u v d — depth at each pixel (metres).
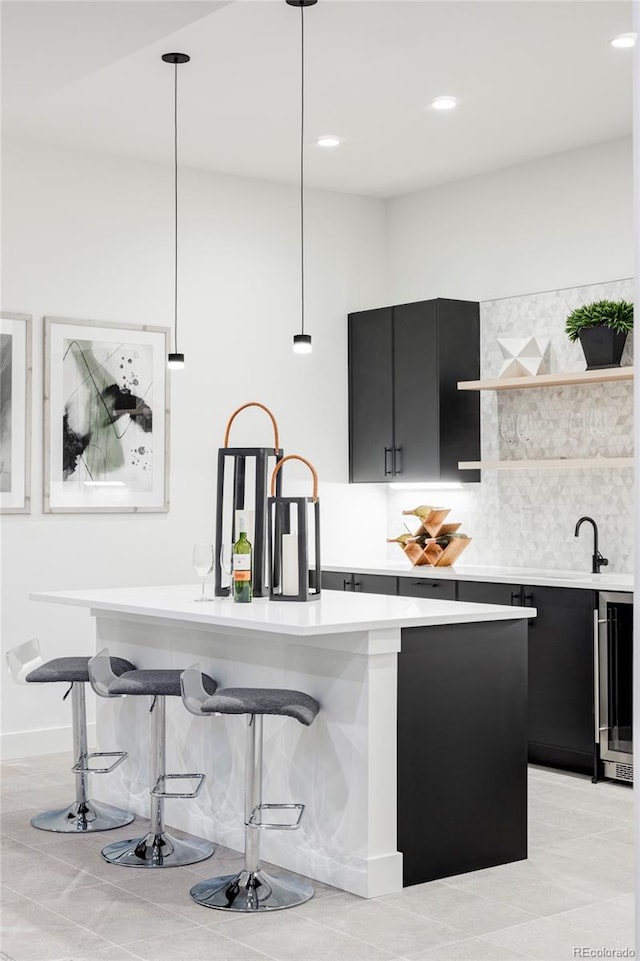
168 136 6.05
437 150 6.30
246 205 6.87
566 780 5.39
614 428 5.99
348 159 6.49
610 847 4.34
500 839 4.14
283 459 4.61
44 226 6.10
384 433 6.98
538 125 5.86
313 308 7.14
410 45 4.79
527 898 3.77
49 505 6.04
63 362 6.12
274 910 3.67
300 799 4.06
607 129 5.91
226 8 4.39
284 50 4.84
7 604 5.94
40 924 3.56
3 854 4.28
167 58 4.93
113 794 4.98
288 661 4.12
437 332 6.59
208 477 6.68
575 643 5.46
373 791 3.80
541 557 6.41
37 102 5.48
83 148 6.23
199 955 3.30
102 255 6.30
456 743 4.04
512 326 6.59
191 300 6.64
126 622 4.96
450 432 6.62
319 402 7.15
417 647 3.94
